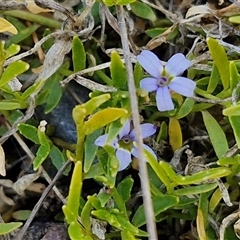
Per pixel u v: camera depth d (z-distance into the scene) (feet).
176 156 0.25
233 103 0.23
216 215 0.25
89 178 0.26
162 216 0.25
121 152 0.22
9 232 0.24
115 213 0.22
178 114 0.25
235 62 0.25
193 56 0.27
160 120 0.26
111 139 0.21
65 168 0.24
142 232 0.22
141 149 0.19
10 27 0.25
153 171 0.24
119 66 0.23
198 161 0.25
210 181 0.23
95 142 0.22
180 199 0.23
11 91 0.25
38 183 0.27
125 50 0.23
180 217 0.25
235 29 0.27
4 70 0.25
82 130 0.22
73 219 0.21
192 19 0.27
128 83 0.21
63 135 0.27
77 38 0.25
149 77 0.24
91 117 0.21
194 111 0.26
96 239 0.23
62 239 0.25
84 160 0.23
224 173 0.22
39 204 0.24
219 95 0.25
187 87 0.22
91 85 0.24
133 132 0.22
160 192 0.23
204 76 0.27
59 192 0.25
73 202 0.21
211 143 0.26
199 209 0.23
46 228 0.25
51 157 0.25
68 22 0.27
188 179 0.22
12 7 0.26
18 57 0.25
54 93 0.27
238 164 0.23
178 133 0.25
